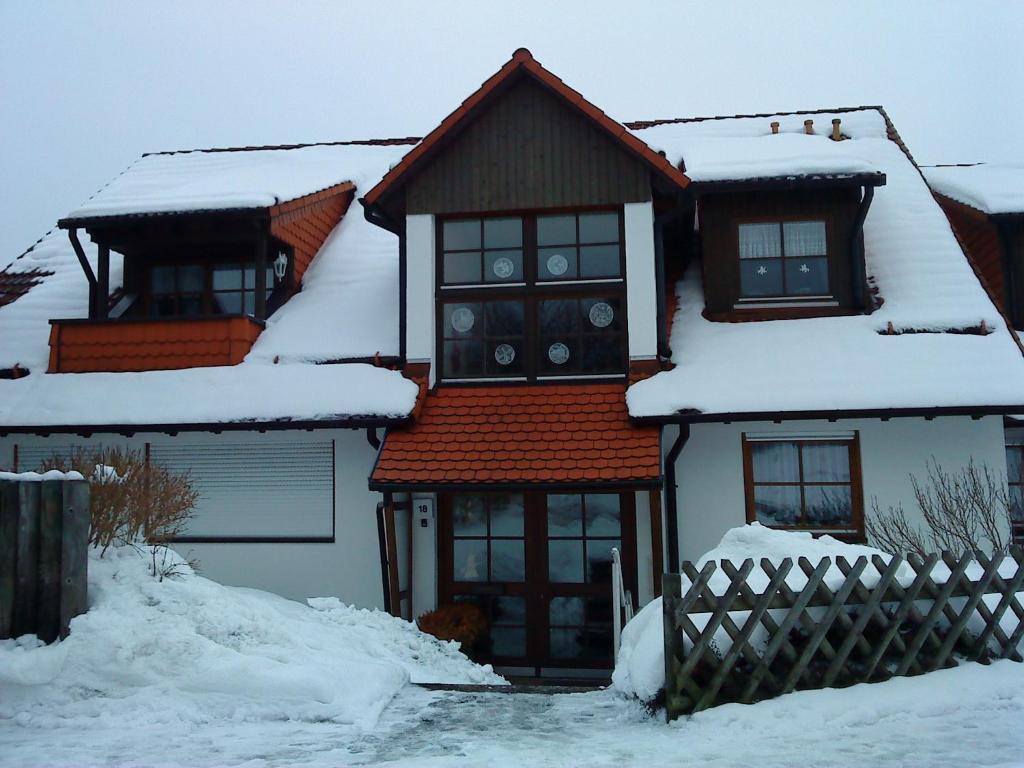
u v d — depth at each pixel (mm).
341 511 11664
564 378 11969
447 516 11625
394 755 5492
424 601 11453
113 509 7742
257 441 11992
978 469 10719
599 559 11289
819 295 12422
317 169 16469
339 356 12297
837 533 10992
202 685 6535
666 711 6117
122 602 7090
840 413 10492
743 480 11180
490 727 6242
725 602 6121
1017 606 6699
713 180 12086
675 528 11125
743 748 5441
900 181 14242
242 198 12547
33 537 6789
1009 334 11266
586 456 10594
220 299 14039
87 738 5770
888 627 6418
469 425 11336
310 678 6629
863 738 5551
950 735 5562
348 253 14672
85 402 12047
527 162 12109
